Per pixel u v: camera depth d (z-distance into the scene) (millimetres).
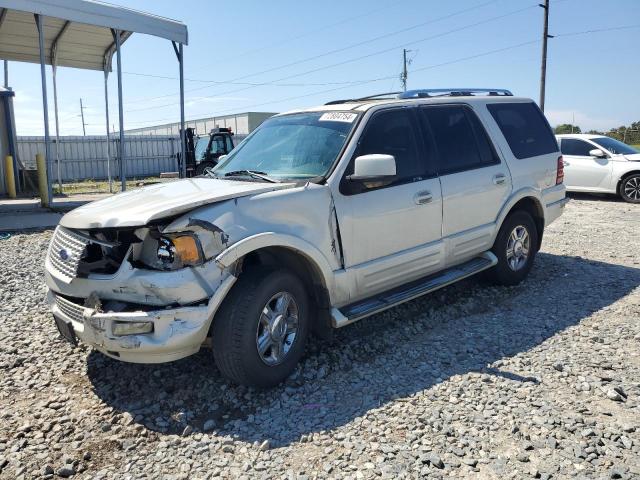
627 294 5766
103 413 3559
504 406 3490
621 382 3785
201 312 3400
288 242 3773
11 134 17047
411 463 2932
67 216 4004
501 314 5242
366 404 3584
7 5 10711
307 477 2836
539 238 6402
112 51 16609
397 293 4699
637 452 2984
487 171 5492
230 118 40969
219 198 3629
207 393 3795
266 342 3730
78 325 3631
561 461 2918
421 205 4773
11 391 3838
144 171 32469
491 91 6297
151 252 3482
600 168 13688
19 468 2973
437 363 4180
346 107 4863
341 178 4238
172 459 3053
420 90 5480
